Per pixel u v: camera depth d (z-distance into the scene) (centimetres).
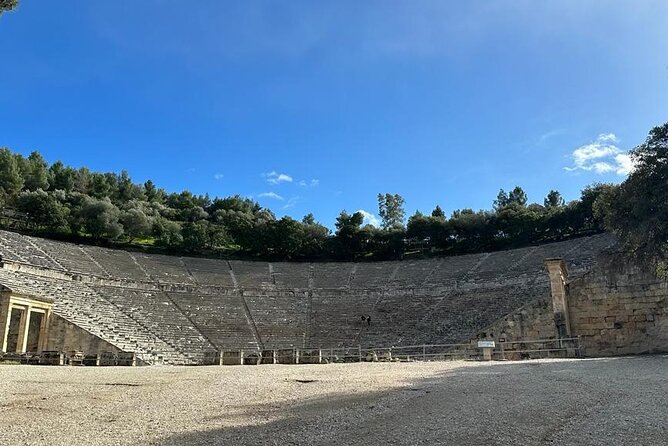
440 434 859
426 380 1719
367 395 1368
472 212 9812
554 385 1438
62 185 11306
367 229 9562
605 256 3353
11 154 10569
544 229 8369
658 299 3312
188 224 9738
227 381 1906
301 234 9575
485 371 1989
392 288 6719
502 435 838
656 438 798
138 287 6181
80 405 1312
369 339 5175
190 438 870
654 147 2945
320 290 6900
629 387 1359
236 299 6525
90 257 6862
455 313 5381
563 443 780
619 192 3150
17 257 5691
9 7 1888
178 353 4519
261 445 815
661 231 2939
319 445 811
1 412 1193
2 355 3741
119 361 3888
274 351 4212
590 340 3444
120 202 11150
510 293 5562
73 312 4712
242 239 9506
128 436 894
